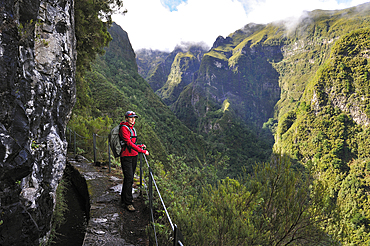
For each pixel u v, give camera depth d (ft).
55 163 9.83
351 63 330.54
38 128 8.58
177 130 352.08
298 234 7.09
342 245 6.04
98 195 12.33
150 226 7.88
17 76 6.91
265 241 7.12
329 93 343.26
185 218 7.56
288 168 7.77
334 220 6.45
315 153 318.04
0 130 5.55
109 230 8.83
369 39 321.93
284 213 7.51
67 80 12.10
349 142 299.79
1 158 5.44
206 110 641.81
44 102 9.03
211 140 488.85
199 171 11.60
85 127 26.78
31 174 7.66
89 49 32.45
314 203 6.87
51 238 9.43
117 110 217.56
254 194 8.23
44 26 9.82
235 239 6.82
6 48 5.95
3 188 5.72
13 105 6.28
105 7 30.60
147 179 13.57
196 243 6.70
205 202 8.70
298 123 369.30
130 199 10.63
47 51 9.80
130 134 10.50
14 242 6.35
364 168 251.39
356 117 309.63
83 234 10.70
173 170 13.07
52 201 9.36
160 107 404.16
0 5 5.82
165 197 10.40
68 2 12.41
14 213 6.20
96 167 18.57
